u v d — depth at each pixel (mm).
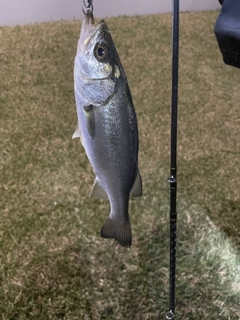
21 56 1661
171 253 673
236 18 571
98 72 447
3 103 1415
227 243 940
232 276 870
